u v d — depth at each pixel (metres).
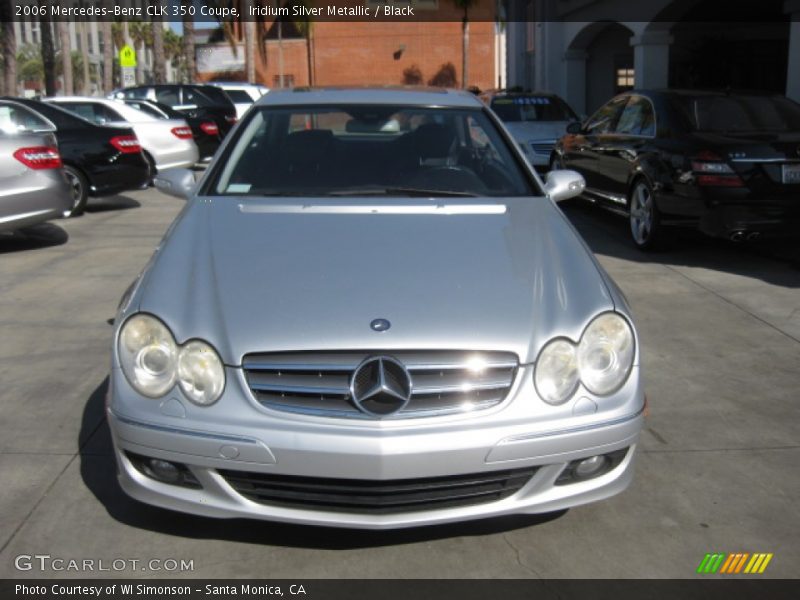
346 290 3.21
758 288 7.05
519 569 3.16
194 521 3.44
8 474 3.82
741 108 8.30
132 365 3.06
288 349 2.95
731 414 4.56
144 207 12.14
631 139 8.80
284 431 2.90
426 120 4.73
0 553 3.22
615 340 3.14
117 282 7.34
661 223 8.07
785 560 3.23
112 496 3.63
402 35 40.72
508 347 3.00
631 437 3.13
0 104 10.34
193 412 2.96
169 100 18.03
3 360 5.34
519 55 25.66
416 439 2.88
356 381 2.93
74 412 4.52
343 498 3.00
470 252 3.54
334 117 4.73
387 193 4.27
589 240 9.12
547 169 12.74
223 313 3.10
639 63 16.78
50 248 8.88
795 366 5.27
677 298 6.78
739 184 7.39
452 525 3.43
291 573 3.12
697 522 3.48
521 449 2.96
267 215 3.92
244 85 21.33
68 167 10.88
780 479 3.85
